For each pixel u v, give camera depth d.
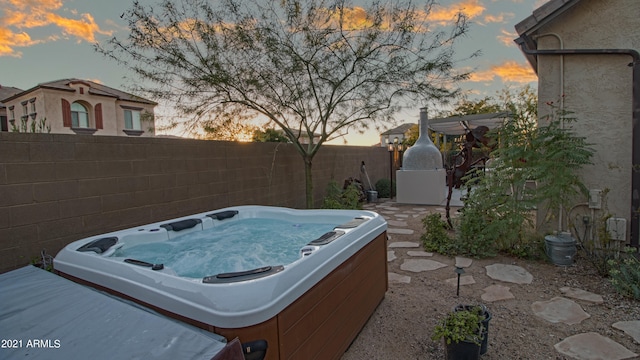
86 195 3.72
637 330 2.65
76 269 2.34
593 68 4.23
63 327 1.52
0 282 2.07
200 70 5.54
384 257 3.32
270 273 1.85
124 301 1.93
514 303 3.19
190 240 3.98
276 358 1.69
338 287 2.34
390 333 2.74
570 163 4.06
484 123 9.91
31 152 3.25
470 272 4.01
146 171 4.40
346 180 9.51
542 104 4.58
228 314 1.59
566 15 4.34
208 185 5.37
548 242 4.16
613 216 4.06
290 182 7.46
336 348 2.31
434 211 8.09
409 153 9.41
